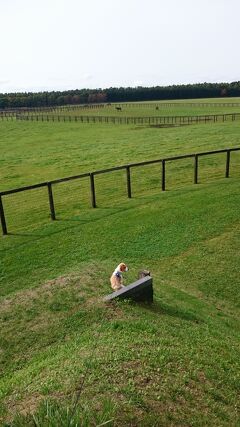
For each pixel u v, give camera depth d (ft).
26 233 40.83
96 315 22.99
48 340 21.54
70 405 13.30
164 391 15.43
